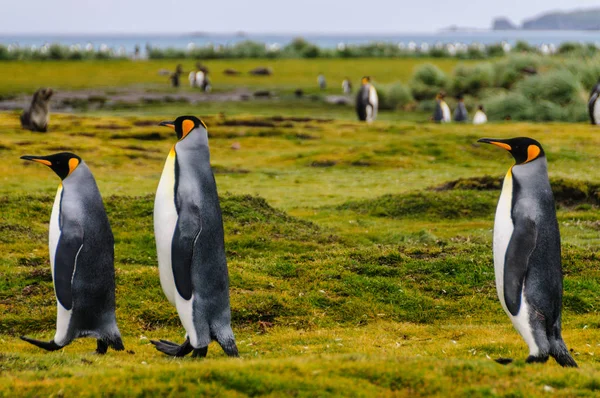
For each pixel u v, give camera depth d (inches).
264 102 2891.2
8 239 803.4
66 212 402.3
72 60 4785.9
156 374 348.2
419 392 342.3
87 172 413.1
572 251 758.5
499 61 2928.2
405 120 2458.2
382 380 353.1
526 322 386.9
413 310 633.6
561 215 1002.7
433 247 795.4
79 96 2896.2
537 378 360.8
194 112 2488.9
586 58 2576.3
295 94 3169.3
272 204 1144.8
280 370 356.8
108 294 415.5
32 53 4722.0
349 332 567.8
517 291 386.3
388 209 1056.2
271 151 1731.1
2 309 585.9
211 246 401.4
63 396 328.2
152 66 4434.1
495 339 529.3
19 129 1761.8
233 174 1440.7
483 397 337.7
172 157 402.9
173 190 398.0
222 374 346.6
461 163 1561.3
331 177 1417.3
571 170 1448.1
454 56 5251.0
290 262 740.0
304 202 1167.0
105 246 411.8
